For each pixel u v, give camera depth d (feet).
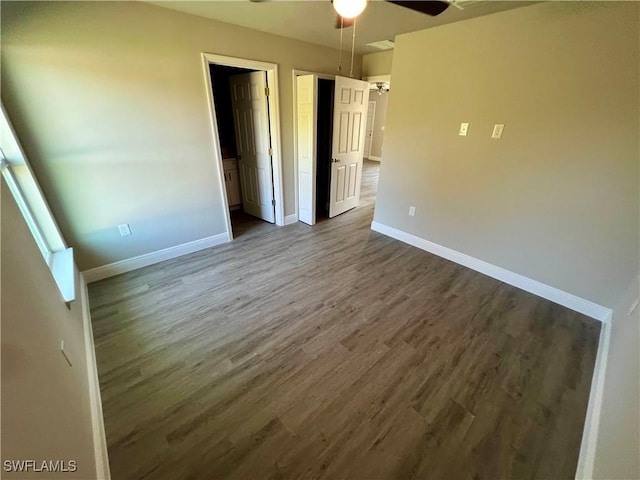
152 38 7.50
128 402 4.94
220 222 10.89
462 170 9.00
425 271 9.34
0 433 2.01
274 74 10.20
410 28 8.63
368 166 26.86
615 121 6.14
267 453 4.23
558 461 4.16
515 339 6.46
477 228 9.12
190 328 6.70
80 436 3.61
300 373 5.55
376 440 4.41
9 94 6.14
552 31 6.48
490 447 4.33
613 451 3.42
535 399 5.07
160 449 4.26
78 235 7.89
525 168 7.66
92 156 7.51
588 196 6.81
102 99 7.24
